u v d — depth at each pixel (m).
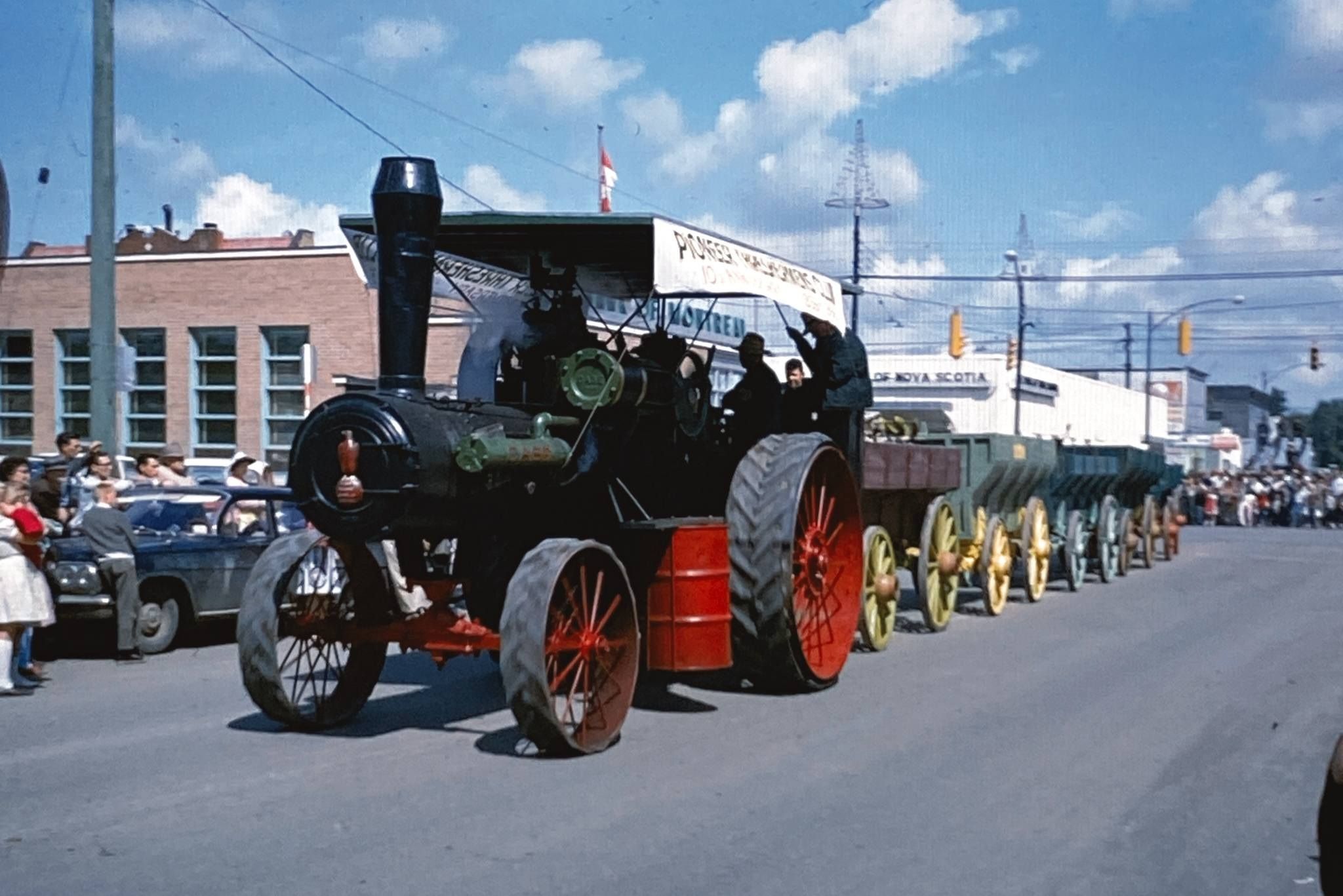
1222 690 9.18
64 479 12.03
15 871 5.04
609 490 7.84
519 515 7.57
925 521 12.09
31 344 25.39
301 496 6.79
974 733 7.64
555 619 6.86
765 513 8.35
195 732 7.66
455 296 8.95
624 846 5.39
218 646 12.04
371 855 5.24
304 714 7.66
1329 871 4.23
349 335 23.28
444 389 9.57
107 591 10.75
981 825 5.77
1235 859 5.38
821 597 9.20
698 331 9.22
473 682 9.47
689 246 7.59
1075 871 5.17
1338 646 11.48
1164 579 18.38
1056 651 10.98
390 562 10.19
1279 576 18.92
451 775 6.55
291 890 4.83
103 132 14.21
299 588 8.48
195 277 23.88
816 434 8.99
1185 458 67.44
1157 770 6.84
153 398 24.20
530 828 5.62
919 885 4.97
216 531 12.07
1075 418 58.16
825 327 9.98
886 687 9.16
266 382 23.67
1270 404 118.38
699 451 9.06
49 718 8.20
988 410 48.84
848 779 6.54
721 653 7.75
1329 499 39.91
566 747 6.81
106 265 14.27
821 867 5.16
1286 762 7.09
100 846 5.35
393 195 6.95
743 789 6.32
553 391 7.69
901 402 43.59
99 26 14.10
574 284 8.67
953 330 36.41
